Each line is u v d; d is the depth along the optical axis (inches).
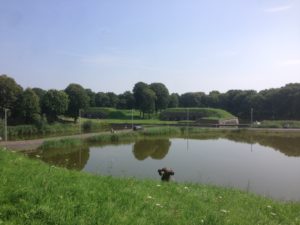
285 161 1722.4
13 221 237.1
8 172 354.9
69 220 249.0
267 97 5753.0
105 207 289.0
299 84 5866.1
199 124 4574.3
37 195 285.4
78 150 2122.3
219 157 1840.6
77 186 335.3
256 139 2974.9
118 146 2379.4
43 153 1941.4
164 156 1862.7
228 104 6638.8
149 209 319.0
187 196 441.1
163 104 5910.4
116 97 6756.9
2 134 2861.7
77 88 4394.7
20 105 3472.0
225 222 322.7
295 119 5315.0
